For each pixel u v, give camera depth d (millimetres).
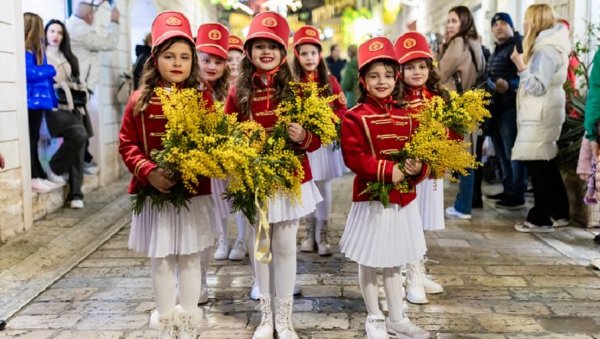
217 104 2711
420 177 2777
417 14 14273
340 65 10523
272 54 2887
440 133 2785
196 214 2639
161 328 2684
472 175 5410
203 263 3404
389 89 2820
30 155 5379
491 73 5758
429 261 4203
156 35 2662
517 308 3350
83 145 5852
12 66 4855
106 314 3303
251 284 3768
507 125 5723
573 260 4219
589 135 4023
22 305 3420
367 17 12836
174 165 2424
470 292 3605
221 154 2350
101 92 7188
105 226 5324
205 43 3488
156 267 2658
